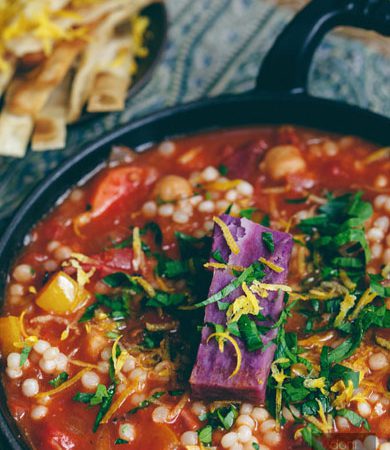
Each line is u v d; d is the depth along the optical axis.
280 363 0.27
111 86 0.38
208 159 0.34
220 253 0.28
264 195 0.33
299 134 0.34
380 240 0.31
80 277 0.30
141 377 0.28
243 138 0.34
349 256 0.30
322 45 0.40
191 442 0.27
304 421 0.27
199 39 0.41
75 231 0.32
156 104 0.40
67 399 0.28
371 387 0.28
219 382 0.27
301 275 0.30
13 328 0.29
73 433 0.28
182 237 0.31
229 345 0.27
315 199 0.32
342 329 0.28
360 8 0.33
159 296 0.29
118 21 0.38
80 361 0.29
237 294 0.28
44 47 0.37
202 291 0.29
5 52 0.37
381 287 0.29
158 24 0.40
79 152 0.32
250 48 0.41
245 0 0.42
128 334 0.29
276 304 0.28
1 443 0.27
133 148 0.34
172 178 0.33
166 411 0.28
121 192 0.33
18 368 0.29
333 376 0.28
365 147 0.33
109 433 0.28
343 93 0.38
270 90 0.33
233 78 0.40
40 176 0.37
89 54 0.37
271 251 0.28
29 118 0.37
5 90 0.38
